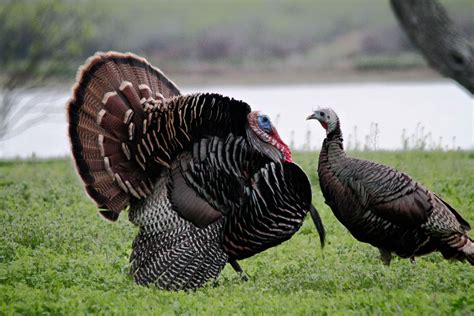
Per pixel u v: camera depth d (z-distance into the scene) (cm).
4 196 2286
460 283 1555
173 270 1614
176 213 1617
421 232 1603
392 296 1455
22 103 5050
